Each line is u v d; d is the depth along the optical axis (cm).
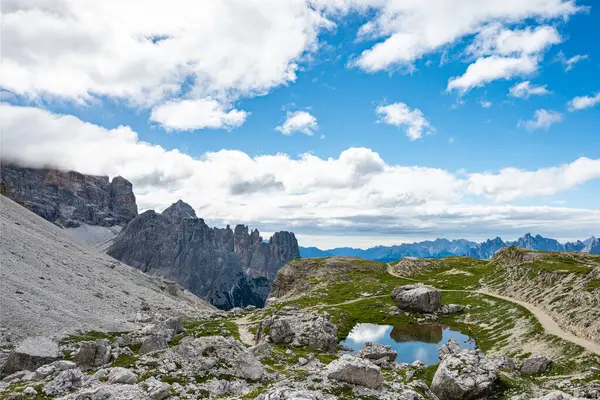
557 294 10338
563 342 7300
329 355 7344
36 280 10269
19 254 11675
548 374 5819
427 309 12788
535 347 7700
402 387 4209
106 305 11262
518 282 13362
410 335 10712
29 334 7150
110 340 7906
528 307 10612
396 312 13088
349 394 3666
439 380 4656
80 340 7588
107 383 4075
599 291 8444
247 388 4322
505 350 8206
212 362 4912
